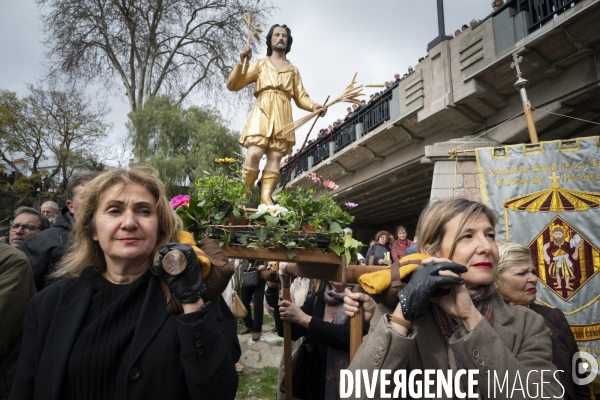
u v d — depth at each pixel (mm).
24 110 23047
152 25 18172
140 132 16203
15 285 1850
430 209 1478
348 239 2127
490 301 1412
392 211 15883
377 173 11188
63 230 2604
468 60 7004
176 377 1258
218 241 2043
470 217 1372
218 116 17375
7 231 4668
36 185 24406
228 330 1504
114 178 1433
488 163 4227
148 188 1462
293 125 4016
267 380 4762
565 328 1905
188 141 16562
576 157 3896
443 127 8281
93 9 18141
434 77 7785
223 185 2223
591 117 6555
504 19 6406
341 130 12750
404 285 1310
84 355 1258
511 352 1273
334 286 2541
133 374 1232
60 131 23438
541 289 3719
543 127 6652
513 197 4035
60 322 1327
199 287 1229
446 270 1181
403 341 1236
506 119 7012
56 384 1221
